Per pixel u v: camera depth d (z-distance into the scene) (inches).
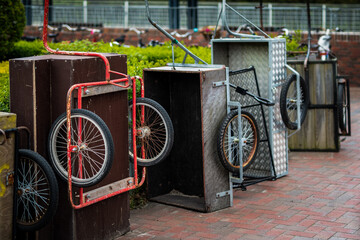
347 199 249.1
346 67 609.0
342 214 230.2
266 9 695.7
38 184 187.5
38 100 189.3
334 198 250.7
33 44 452.1
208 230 216.4
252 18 660.7
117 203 210.5
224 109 238.8
